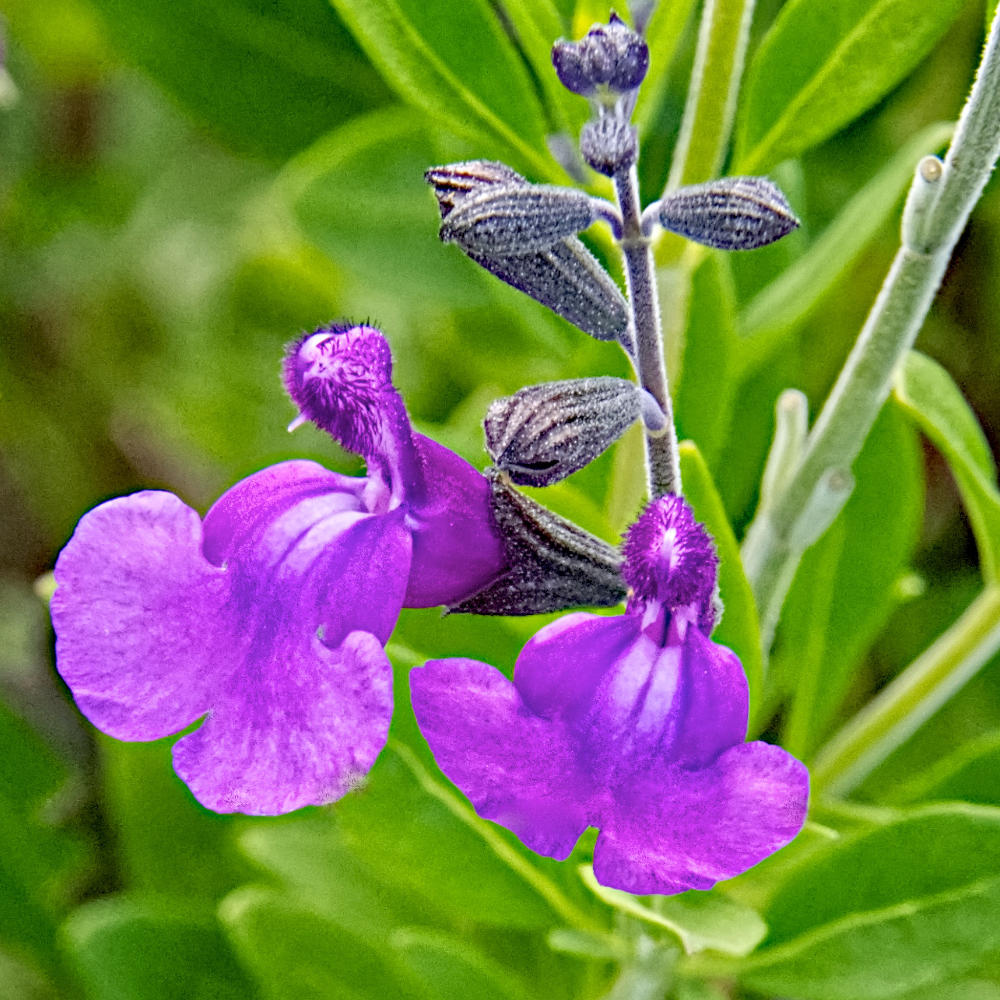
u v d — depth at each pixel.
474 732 0.16
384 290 0.23
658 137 0.22
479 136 0.20
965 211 0.18
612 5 0.20
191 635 0.16
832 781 0.20
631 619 0.17
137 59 0.23
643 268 0.17
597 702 0.16
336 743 0.16
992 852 0.18
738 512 0.22
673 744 0.16
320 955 0.21
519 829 0.16
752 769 0.16
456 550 0.17
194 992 0.22
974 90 0.18
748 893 0.20
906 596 0.21
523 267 0.17
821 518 0.19
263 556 0.17
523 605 0.17
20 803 0.23
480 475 0.17
